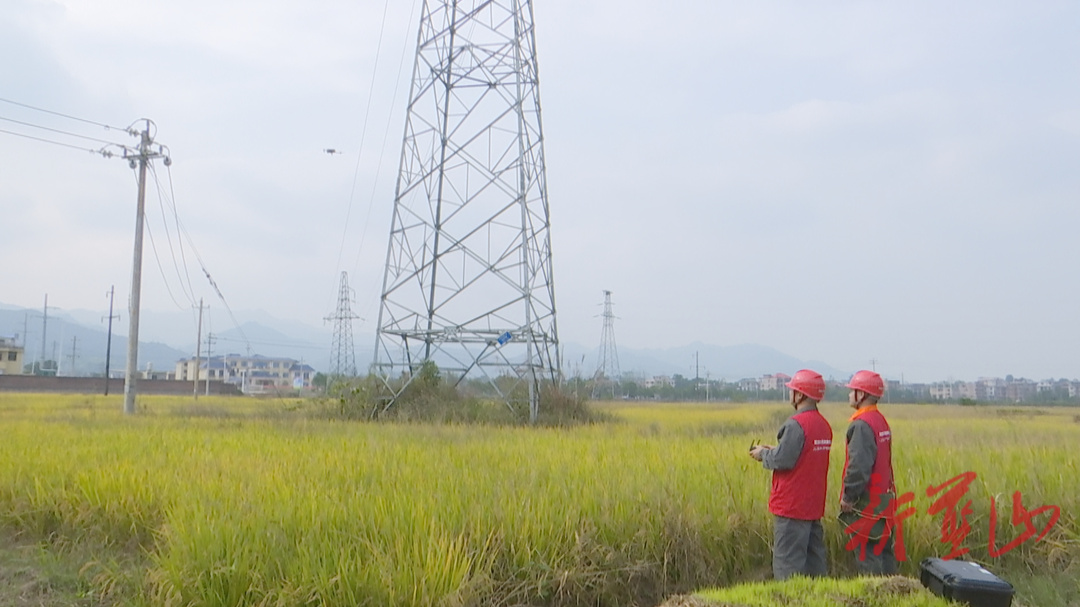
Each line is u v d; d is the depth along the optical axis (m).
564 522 8.25
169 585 7.18
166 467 11.71
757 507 9.25
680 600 5.79
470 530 7.91
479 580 7.20
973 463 12.40
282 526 7.77
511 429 22.75
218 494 9.26
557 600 7.75
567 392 29.88
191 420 24.61
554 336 31.30
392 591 6.72
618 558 8.16
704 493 9.54
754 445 8.48
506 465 11.88
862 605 5.45
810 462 7.97
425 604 6.71
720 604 5.51
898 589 5.71
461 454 13.59
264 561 7.24
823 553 8.27
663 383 136.00
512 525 8.12
